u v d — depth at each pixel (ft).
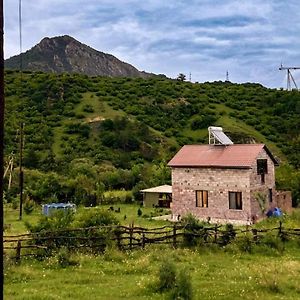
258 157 142.20
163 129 332.39
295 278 63.05
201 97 401.70
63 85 389.19
